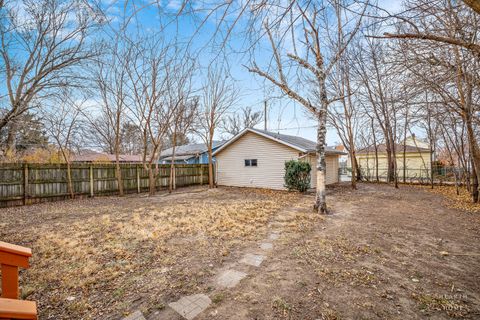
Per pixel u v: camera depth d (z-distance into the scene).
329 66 6.12
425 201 8.48
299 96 6.05
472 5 1.27
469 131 7.86
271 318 2.08
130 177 11.80
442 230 4.78
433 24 2.57
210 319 2.08
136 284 2.71
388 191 11.51
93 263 3.27
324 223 5.32
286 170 11.56
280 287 2.60
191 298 2.41
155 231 4.77
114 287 2.65
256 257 3.44
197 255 3.53
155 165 12.84
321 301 2.33
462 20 2.47
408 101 3.54
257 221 5.55
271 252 3.62
